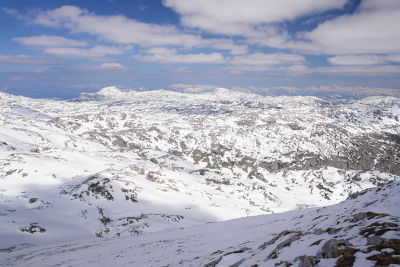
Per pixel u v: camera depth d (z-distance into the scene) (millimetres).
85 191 95750
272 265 14961
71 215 81688
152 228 75062
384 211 19625
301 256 14047
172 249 33219
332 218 25438
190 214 96312
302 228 26797
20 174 105312
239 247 23984
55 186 102250
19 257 43812
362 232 14430
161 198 106062
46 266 34938
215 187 146875
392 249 10984
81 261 35188
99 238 68875
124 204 93438
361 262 10961
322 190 196500
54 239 65688
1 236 61438
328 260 12234
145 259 30203
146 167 136750
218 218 98250
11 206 81188
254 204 134000
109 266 30297
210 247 29781
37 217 76000
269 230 32969
